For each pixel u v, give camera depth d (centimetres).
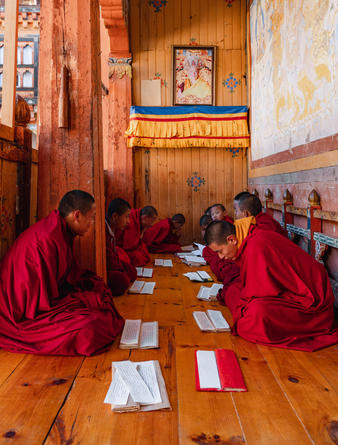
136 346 263
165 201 761
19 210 366
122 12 631
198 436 167
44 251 254
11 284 261
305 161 445
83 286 304
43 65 349
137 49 752
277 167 560
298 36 460
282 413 185
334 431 171
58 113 347
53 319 255
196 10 755
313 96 418
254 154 707
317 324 273
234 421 178
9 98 350
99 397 200
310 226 407
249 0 717
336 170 362
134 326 293
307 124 438
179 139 734
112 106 744
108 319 264
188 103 750
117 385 205
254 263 272
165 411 187
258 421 178
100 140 383
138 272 495
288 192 501
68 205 271
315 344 266
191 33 756
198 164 762
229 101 757
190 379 220
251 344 271
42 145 349
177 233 760
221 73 756
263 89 631
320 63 396
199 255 609
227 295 332
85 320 252
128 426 174
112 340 269
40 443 162
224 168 763
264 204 620
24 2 837
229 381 210
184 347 265
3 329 263
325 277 283
